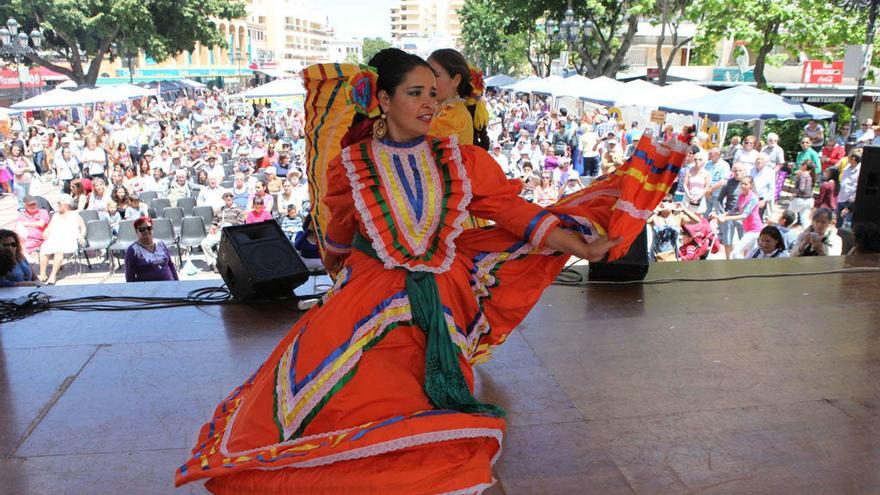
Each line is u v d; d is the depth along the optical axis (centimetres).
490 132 2223
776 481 271
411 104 216
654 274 535
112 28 3469
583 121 1950
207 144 1931
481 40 5147
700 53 2503
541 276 245
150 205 1334
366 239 223
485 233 243
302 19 12181
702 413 321
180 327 437
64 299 491
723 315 445
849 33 1856
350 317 213
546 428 308
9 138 2344
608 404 330
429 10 13588
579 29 2356
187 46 3900
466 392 210
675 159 223
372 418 203
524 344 398
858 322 434
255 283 462
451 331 215
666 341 404
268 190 1274
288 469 197
